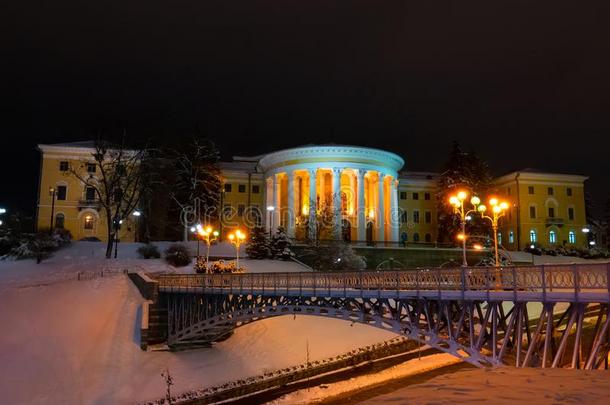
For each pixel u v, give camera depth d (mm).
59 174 68562
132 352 31250
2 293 37156
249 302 29906
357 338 35844
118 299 37406
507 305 38000
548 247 77750
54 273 46625
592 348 15859
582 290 15180
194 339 33344
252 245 56500
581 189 82375
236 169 81125
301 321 38406
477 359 18625
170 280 36031
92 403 25578
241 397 27656
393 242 65812
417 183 85250
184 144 68562
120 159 60562
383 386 30156
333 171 64438
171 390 27344
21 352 29172
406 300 21953
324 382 30688
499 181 84188
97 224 67812
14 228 65625
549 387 9188
